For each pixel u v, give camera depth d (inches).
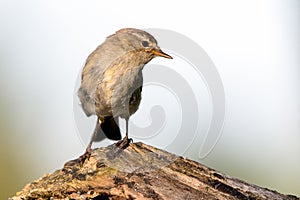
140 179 397.4
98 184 394.9
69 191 393.7
